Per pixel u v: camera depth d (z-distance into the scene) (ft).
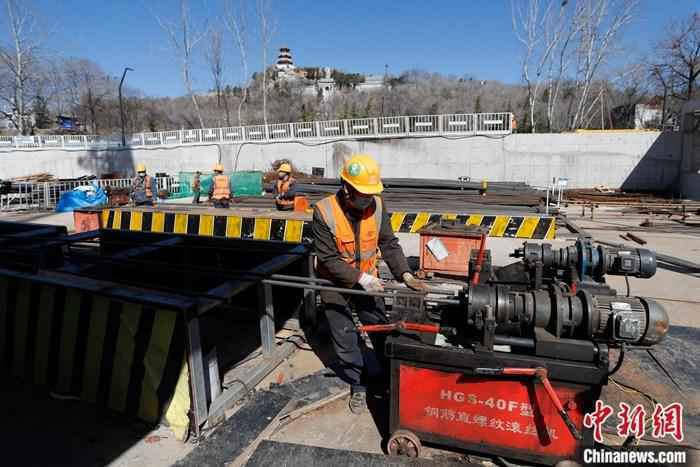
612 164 68.08
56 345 11.11
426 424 7.96
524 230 19.86
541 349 7.07
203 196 66.13
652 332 6.99
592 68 88.02
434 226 19.80
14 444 9.08
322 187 29.99
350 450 8.74
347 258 9.26
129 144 93.56
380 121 77.36
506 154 70.74
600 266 10.75
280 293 15.31
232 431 9.12
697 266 21.15
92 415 10.14
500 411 7.43
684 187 63.31
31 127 128.98
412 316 8.37
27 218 47.34
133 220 23.11
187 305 8.94
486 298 7.67
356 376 10.12
